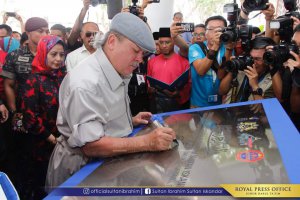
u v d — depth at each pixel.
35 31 2.07
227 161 0.78
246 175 0.68
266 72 1.88
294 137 0.92
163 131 0.93
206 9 4.90
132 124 1.23
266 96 1.88
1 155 1.82
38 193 1.66
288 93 1.77
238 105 1.45
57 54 1.64
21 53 2.12
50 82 1.67
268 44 1.76
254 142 0.91
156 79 2.02
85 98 0.93
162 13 3.48
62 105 1.06
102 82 0.97
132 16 0.96
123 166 0.83
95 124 0.93
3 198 0.55
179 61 2.08
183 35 3.49
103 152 0.92
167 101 2.00
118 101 1.05
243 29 1.75
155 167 0.80
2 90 2.23
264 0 1.79
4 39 3.25
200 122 1.21
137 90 1.94
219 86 1.94
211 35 1.92
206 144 0.94
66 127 1.08
